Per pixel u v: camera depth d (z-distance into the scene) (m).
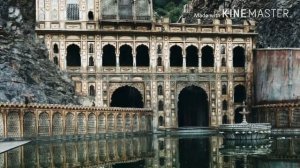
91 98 69.81
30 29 72.25
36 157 34.09
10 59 59.97
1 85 54.78
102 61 74.19
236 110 76.69
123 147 43.84
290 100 69.69
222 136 61.72
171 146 44.91
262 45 87.38
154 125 72.44
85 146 44.81
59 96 62.47
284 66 70.62
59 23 70.62
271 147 42.44
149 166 28.66
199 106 81.62
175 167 27.92
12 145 43.91
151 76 73.12
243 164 28.91
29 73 61.12
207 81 75.06
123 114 64.94
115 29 72.31
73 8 71.44
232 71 75.75
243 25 76.44
